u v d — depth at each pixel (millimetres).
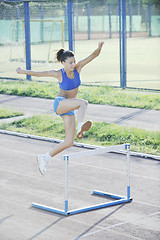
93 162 10164
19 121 13945
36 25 42188
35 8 39406
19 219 6879
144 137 11805
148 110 15414
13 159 10367
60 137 12344
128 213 7176
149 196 7984
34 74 6758
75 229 6535
